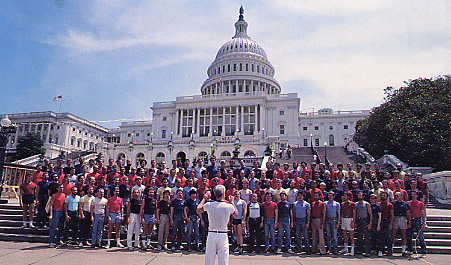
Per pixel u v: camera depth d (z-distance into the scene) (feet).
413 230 33.19
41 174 41.09
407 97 99.60
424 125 84.17
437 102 88.22
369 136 109.40
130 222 33.17
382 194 33.60
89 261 26.91
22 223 38.96
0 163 44.37
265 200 35.17
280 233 33.30
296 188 39.83
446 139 81.10
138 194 33.78
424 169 70.79
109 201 33.94
